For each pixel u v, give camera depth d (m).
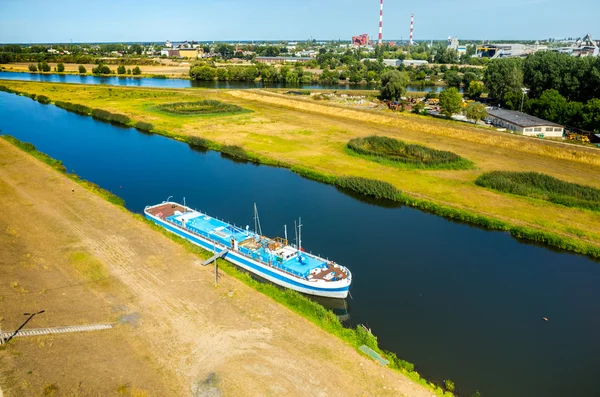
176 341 41.16
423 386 36.84
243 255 57.22
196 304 46.97
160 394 34.75
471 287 54.31
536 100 149.12
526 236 67.38
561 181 84.62
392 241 66.12
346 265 58.78
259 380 36.56
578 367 40.88
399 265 59.09
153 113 154.50
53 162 97.00
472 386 37.91
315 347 40.91
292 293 49.06
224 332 42.66
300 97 191.75
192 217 68.69
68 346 39.78
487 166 99.06
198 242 62.66
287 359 39.16
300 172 95.44
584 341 44.72
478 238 67.81
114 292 48.69
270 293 49.50
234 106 168.50
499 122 140.12
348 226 70.94
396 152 111.12
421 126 135.38
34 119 148.50
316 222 72.00
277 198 82.00
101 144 119.00
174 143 120.56
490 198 80.81
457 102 151.25
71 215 69.06
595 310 50.16
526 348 43.41
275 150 110.38
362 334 42.75
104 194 79.25
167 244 60.66
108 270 53.25
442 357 41.62
